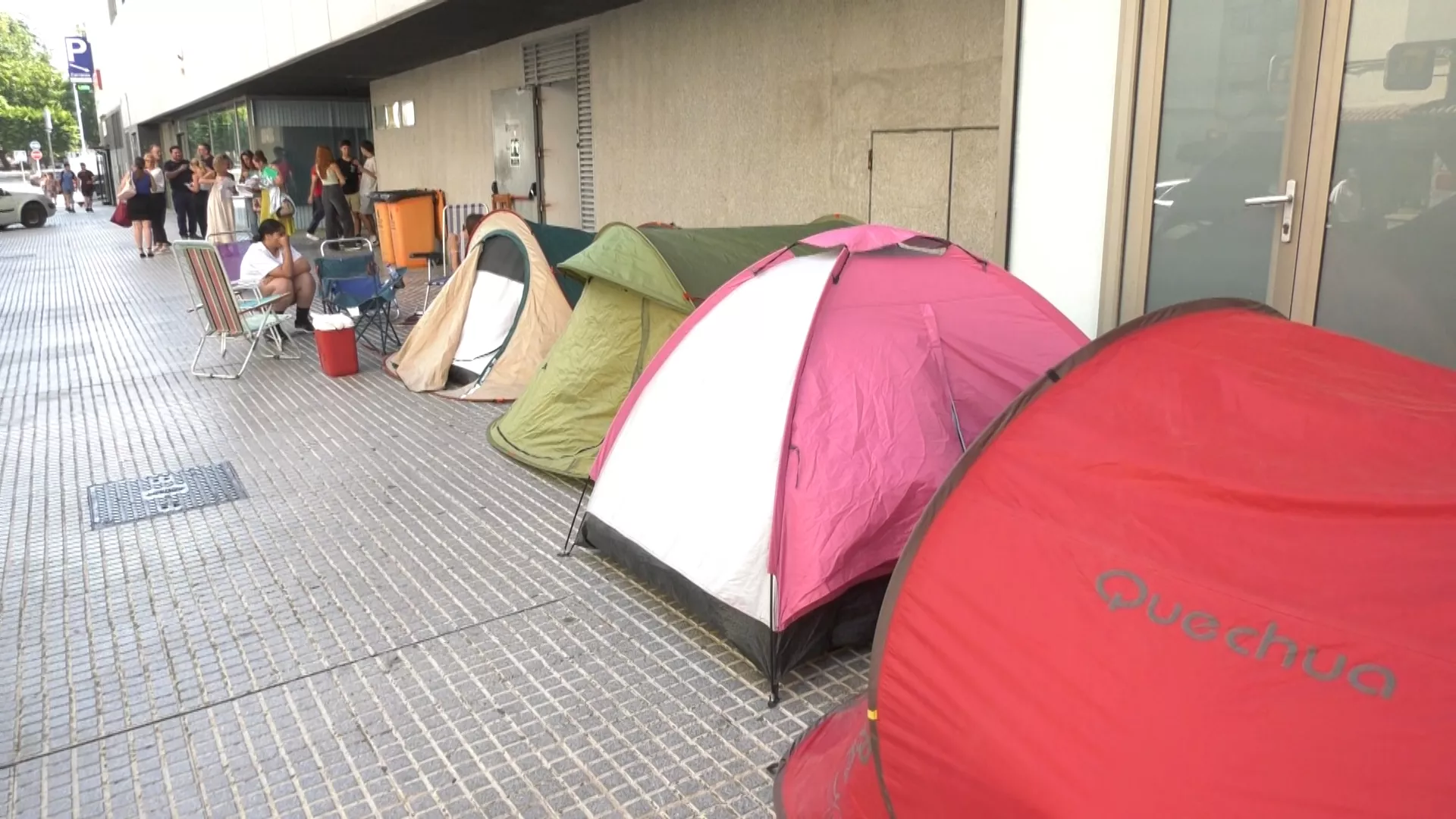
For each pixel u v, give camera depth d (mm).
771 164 8641
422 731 3203
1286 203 3865
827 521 3328
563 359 5719
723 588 3475
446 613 3979
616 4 10070
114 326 10727
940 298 3844
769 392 3564
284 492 5379
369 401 7199
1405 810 1480
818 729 2896
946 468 3508
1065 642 1907
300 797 2902
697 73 9375
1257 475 1995
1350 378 2336
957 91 6777
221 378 8086
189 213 19172
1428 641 1630
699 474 3701
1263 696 1676
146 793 2947
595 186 11414
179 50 24188
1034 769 1822
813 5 7910
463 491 5332
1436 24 3449
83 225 28469
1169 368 2352
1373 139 3648
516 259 7352
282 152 22531
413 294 11758
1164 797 1659
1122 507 2051
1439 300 3607
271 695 3436
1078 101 4418
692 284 5148
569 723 3221
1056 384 2346
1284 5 3777
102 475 5773
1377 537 1801
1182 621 1823
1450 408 2150
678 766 2986
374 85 18562
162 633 3885
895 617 2170
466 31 12023
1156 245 4289
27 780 3020
